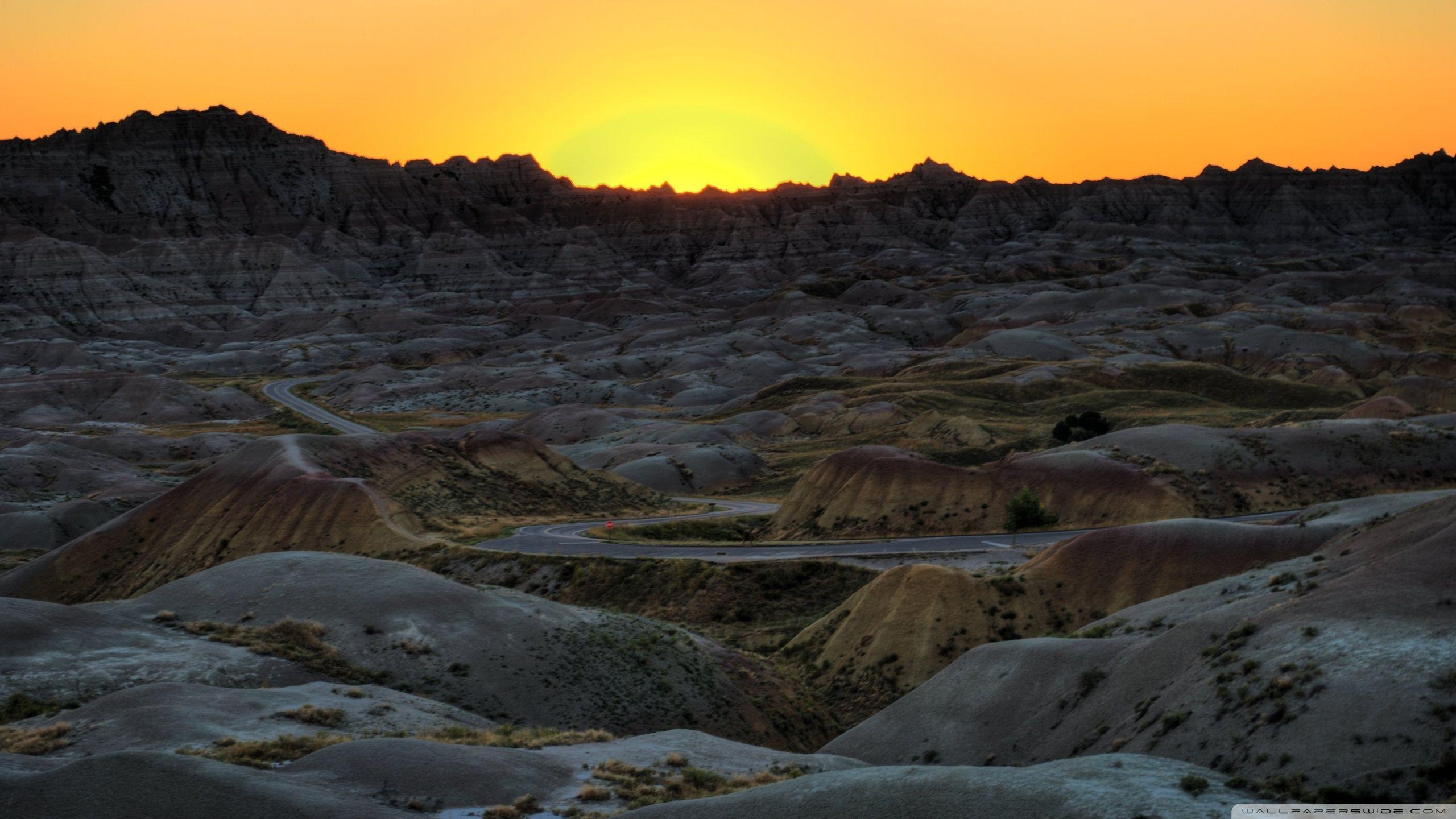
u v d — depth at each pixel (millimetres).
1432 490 102375
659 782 35469
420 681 51594
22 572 100562
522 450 133500
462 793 32125
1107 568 68875
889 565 84500
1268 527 68750
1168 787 28219
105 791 28703
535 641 56312
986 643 63938
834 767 40062
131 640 50844
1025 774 29078
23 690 44031
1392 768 29297
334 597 57875
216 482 107438
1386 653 33906
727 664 62688
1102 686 44250
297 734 38562
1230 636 40562
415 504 112688
